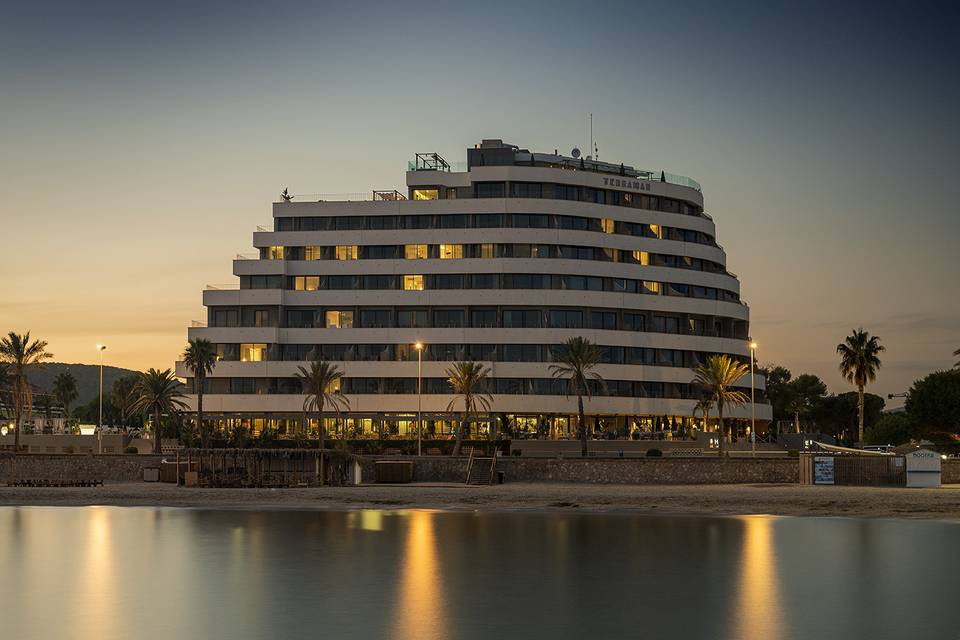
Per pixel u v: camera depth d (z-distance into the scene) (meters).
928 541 60.88
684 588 44.94
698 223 153.12
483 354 140.12
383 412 138.38
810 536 63.41
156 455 109.12
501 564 51.75
